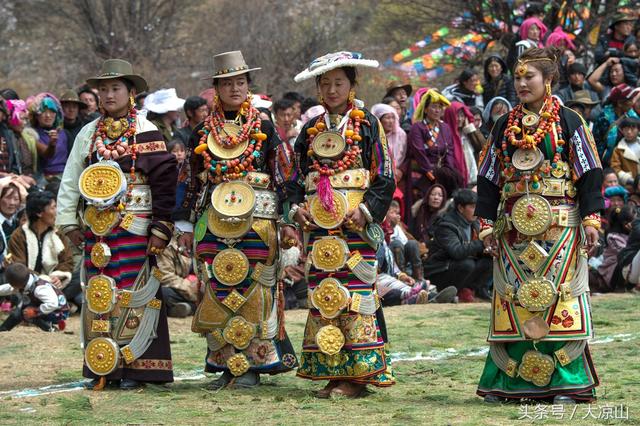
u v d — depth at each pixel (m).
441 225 26.34
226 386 15.12
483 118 31.14
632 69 36.25
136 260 15.21
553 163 13.56
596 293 27.78
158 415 13.02
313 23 60.00
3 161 25.81
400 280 25.44
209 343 15.30
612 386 14.61
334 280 14.27
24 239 22.75
